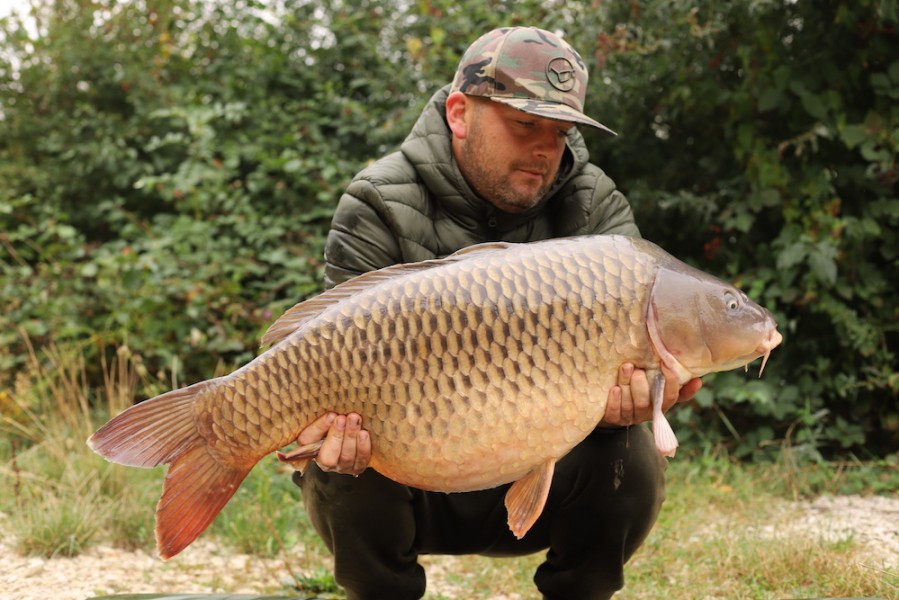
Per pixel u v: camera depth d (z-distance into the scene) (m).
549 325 1.86
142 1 7.25
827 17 4.89
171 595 2.58
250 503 3.97
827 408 5.02
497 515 2.35
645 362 1.90
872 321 4.89
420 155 2.33
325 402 1.87
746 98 4.97
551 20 5.41
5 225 6.58
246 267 5.86
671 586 3.13
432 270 1.90
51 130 7.09
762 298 5.01
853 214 5.00
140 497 3.95
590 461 2.24
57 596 3.09
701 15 4.98
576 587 2.35
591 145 5.47
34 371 5.05
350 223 2.32
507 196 2.27
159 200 6.79
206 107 6.46
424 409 1.86
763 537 3.58
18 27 7.35
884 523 3.80
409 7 6.34
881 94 4.75
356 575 2.29
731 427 4.80
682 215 5.34
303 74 6.71
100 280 5.81
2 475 4.21
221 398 1.86
